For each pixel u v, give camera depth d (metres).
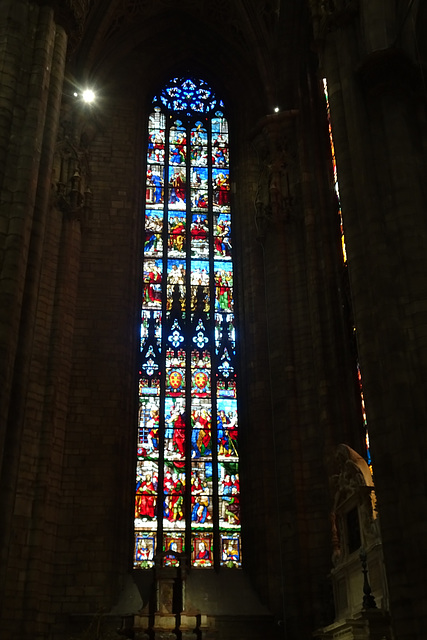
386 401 15.23
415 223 16.39
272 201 26.12
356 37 19.14
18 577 20.19
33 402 22.41
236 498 24.42
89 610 21.17
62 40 19.50
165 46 30.91
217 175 29.78
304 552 21.48
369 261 16.50
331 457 21.55
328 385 22.55
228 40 30.30
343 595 18.89
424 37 19.03
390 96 17.81
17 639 19.47
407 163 17.02
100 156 28.08
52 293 24.23
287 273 25.33
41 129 17.89
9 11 18.53
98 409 23.98
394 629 13.72
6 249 16.17
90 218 26.78
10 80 17.70
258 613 21.91
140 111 29.75
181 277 27.67
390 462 14.81
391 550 14.15
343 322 23.12
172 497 24.16
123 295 25.89
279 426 23.61
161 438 24.94
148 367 26.03
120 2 28.47
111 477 23.09
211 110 31.03
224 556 23.52
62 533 22.09
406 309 15.73
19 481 21.22
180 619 20.19
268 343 25.33
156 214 28.64
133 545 23.30
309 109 26.86
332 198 24.97
